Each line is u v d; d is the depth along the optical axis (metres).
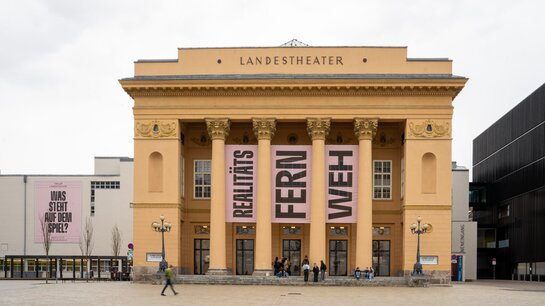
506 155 92.25
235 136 61.72
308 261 55.62
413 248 55.44
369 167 56.50
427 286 51.94
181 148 59.44
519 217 85.44
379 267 60.31
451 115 56.25
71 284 56.38
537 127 78.75
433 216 55.56
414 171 55.97
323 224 56.25
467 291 46.88
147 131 57.44
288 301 35.41
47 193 94.31
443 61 57.56
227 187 57.69
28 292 42.88
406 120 56.53
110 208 93.56
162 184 57.06
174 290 41.53
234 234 60.81
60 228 93.62
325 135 57.22
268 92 57.16
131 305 32.47
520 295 42.66
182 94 57.59
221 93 57.38
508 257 90.44
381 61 57.84
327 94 56.91
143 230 56.53
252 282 52.47
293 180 57.25
